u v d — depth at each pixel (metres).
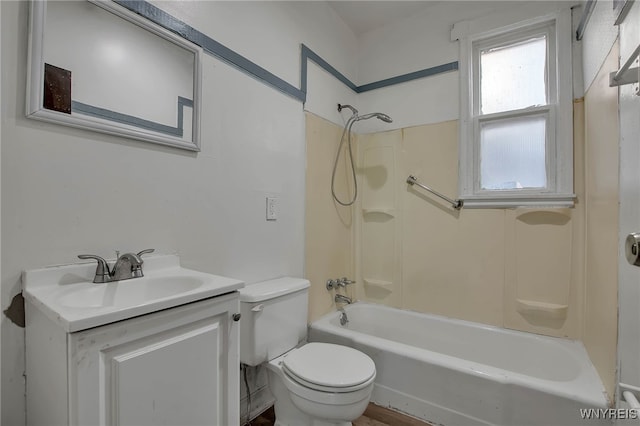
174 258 1.22
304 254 1.97
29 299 0.84
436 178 2.17
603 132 1.28
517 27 1.91
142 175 1.14
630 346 0.95
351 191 2.45
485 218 2.00
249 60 1.59
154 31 1.17
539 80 1.91
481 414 1.37
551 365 1.67
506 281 1.92
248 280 1.57
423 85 2.25
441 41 2.18
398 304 2.31
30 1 0.88
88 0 0.99
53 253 0.92
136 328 0.74
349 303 2.31
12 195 0.85
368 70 2.51
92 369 0.67
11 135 0.85
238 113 1.52
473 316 2.03
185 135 1.27
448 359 1.49
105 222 1.04
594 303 1.43
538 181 1.89
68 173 0.96
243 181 1.55
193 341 0.87
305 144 1.98
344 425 1.31
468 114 2.06
